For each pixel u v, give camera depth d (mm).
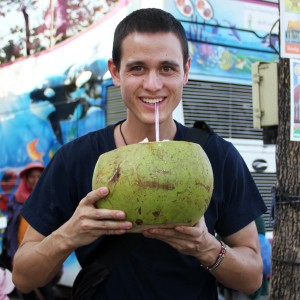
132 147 1603
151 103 1890
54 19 5809
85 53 5445
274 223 3576
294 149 3539
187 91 4906
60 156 2053
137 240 1890
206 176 1623
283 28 3652
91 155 2025
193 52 4949
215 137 2076
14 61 6258
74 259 5164
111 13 5215
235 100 5156
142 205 1541
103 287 1921
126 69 1880
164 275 1897
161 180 1535
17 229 5699
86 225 1588
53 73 5766
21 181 5840
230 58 5176
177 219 1573
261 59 5359
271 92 4102
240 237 2051
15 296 5535
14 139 6184
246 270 1919
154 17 1860
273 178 5316
